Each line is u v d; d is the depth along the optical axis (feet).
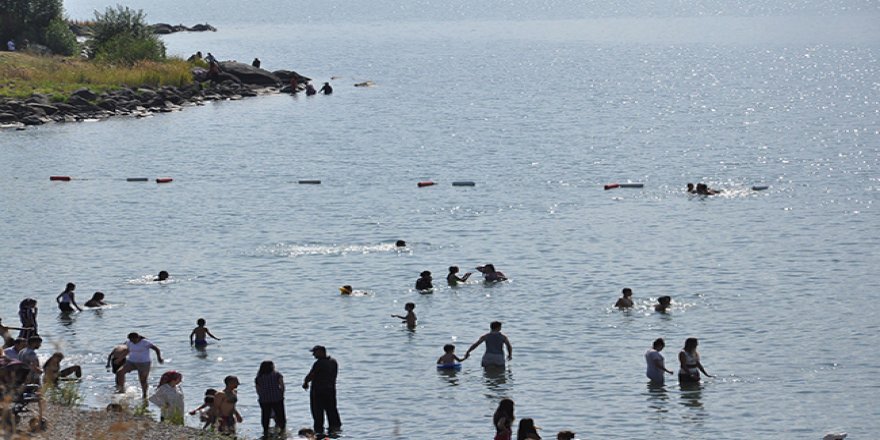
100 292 282.36
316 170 490.90
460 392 217.15
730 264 314.14
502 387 219.82
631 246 338.34
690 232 356.59
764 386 217.36
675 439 192.44
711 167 482.69
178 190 447.42
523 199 417.49
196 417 199.11
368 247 341.62
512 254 330.75
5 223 386.11
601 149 540.52
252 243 350.02
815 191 423.23
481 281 299.79
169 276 309.63
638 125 633.61
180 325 263.49
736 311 268.21
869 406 206.18
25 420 161.79
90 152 543.80
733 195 418.31
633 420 201.46
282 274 310.65
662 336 250.16
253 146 561.84
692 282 295.69
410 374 228.02
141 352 213.87
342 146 561.02
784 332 250.98
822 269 306.96
